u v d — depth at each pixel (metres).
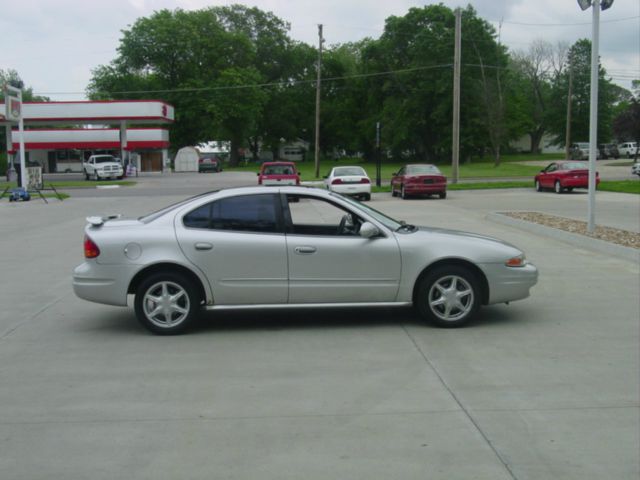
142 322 7.27
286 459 4.25
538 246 13.82
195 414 5.02
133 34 74.62
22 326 7.84
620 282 10.11
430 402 5.21
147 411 5.09
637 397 5.30
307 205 7.54
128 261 7.20
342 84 94.75
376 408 5.10
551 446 4.39
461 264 7.51
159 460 4.25
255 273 7.25
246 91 76.06
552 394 5.37
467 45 70.88
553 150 105.56
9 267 12.12
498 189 35.50
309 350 6.68
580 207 23.33
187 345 6.93
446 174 54.50
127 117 57.84
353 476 4.01
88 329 7.66
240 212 7.38
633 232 14.75
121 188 41.94
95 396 5.43
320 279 7.30
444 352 6.57
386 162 88.81
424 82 72.19
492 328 7.50
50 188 42.06
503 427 4.71
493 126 65.00
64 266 12.20
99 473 4.09
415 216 20.66
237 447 4.43
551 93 86.00
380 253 7.32
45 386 5.69
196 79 74.50
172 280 7.25
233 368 6.13
